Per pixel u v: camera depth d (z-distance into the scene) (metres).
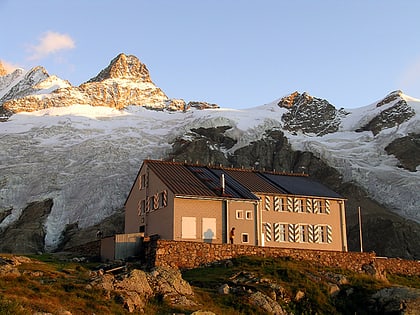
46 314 27.06
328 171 125.44
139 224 60.44
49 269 40.59
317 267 50.25
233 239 53.88
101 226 96.62
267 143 142.38
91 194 111.94
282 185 65.06
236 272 44.38
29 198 113.00
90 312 29.70
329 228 64.06
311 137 153.62
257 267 46.31
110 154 135.12
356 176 120.94
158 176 57.81
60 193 113.69
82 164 129.38
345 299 43.03
